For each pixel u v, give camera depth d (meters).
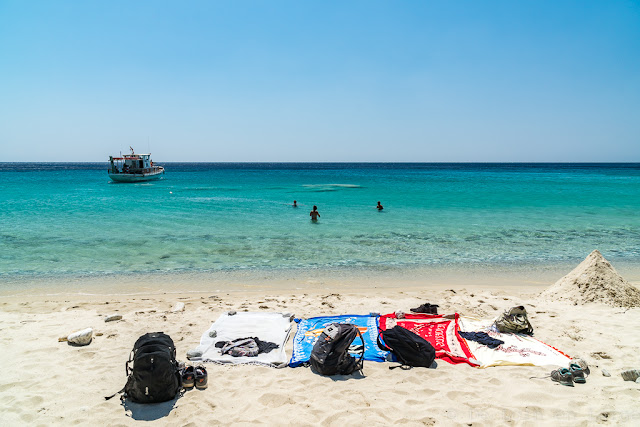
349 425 4.29
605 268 8.71
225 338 6.57
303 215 22.86
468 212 24.42
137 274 11.06
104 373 5.45
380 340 6.29
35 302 8.72
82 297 9.16
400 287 10.05
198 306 8.41
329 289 9.86
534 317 7.52
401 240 15.88
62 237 16.03
